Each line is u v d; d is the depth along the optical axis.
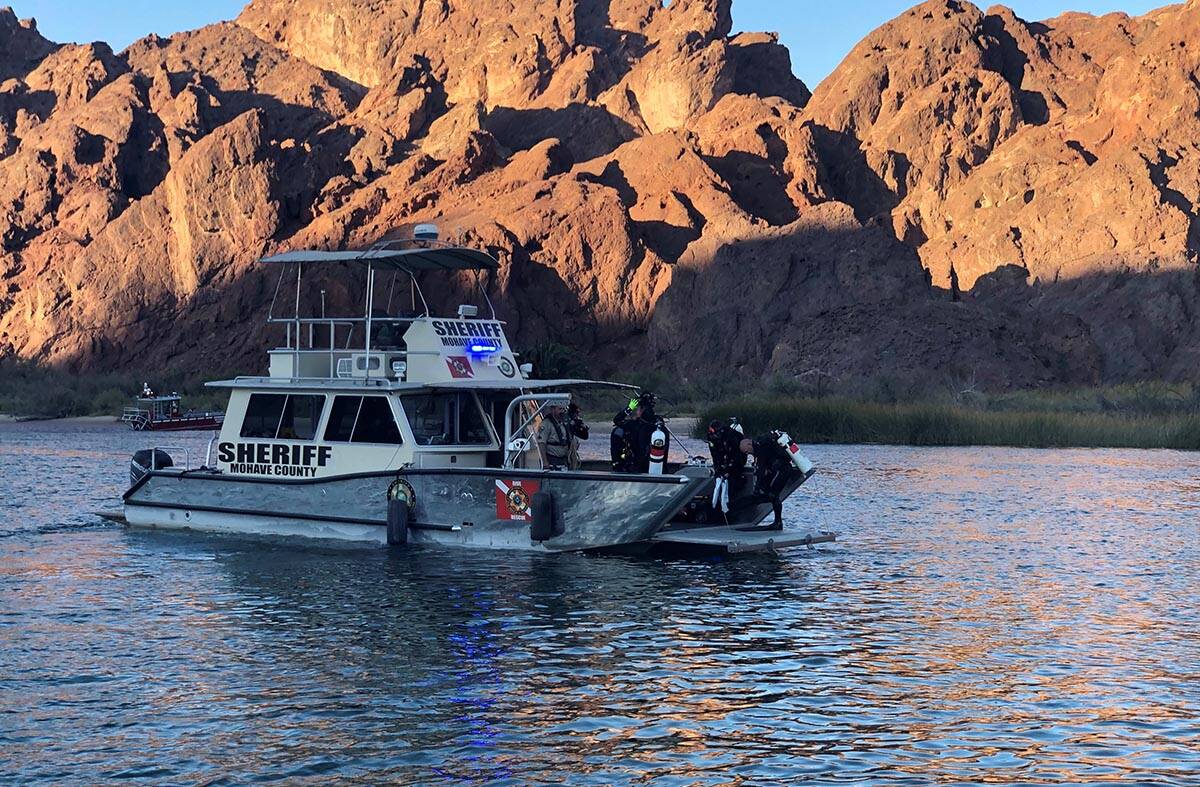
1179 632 14.09
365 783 9.23
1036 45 153.00
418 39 180.75
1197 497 28.27
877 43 152.38
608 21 176.62
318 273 123.69
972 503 27.17
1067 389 91.44
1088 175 120.44
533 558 18.91
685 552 19.81
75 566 18.59
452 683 11.88
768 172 136.25
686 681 11.96
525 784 9.22
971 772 9.48
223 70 183.88
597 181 131.75
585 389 21.05
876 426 48.84
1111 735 10.34
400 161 146.50
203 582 17.16
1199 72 128.88
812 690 11.65
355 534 20.08
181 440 57.06
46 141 156.25
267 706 11.12
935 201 133.12
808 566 18.66
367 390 20.02
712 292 115.06
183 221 136.38
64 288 139.12
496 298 116.50
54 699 11.33
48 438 59.12
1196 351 104.38
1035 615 15.02
